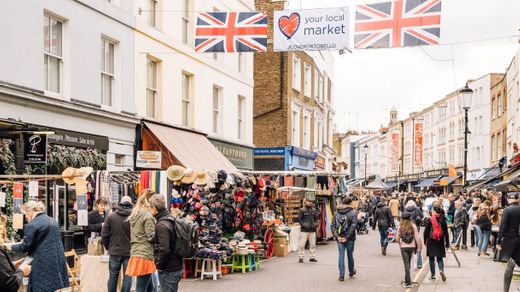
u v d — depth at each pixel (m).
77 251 14.74
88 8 15.57
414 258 17.94
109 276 9.75
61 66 14.71
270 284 12.50
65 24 14.78
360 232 28.59
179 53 20.50
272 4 31.56
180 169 13.29
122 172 13.75
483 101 49.50
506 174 24.66
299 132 33.88
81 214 10.60
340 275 13.19
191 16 21.56
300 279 13.30
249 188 15.98
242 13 15.11
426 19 13.30
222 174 14.01
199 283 12.57
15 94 12.73
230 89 25.23
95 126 15.92
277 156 30.67
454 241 21.58
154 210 8.14
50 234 7.96
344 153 113.69
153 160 17.52
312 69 37.00
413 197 33.22
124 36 17.28
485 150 48.81
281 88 31.45
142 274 8.41
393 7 13.56
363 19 13.81
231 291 11.55
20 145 12.70
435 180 59.03
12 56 12.82
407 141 77.50
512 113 37.00
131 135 17.75
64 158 14.28
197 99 21.84
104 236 9.66
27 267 6.73
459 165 56.41
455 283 12.79
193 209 13.47
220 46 15.11
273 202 19.88
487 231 18.28
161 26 19.41
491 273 14.42
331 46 14.06
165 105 19.55
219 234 13.70
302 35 14.23
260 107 31.70
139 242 8.51
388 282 13.05
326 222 22.83
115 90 16.98
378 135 92.06
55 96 14.34
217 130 24.23
